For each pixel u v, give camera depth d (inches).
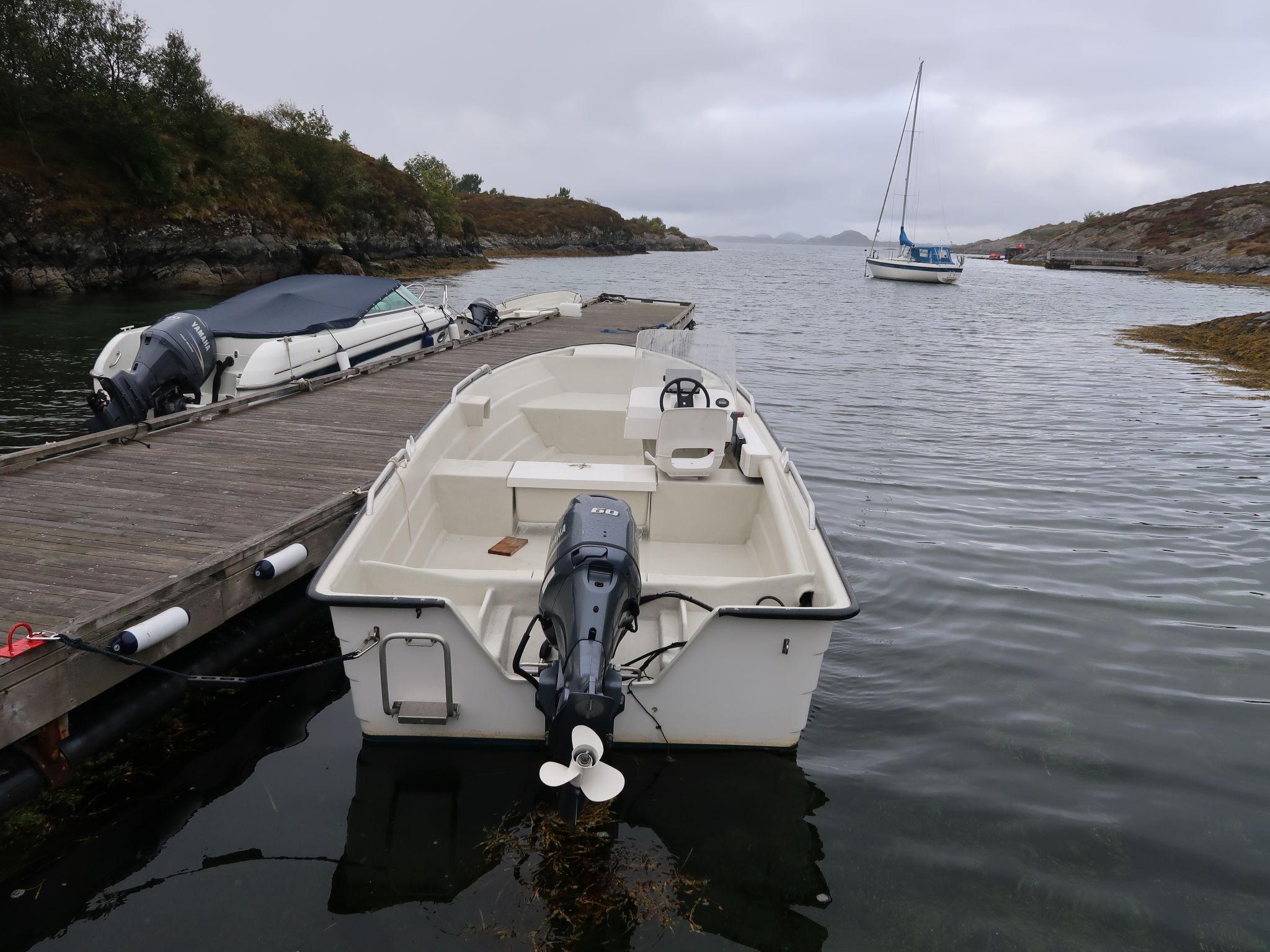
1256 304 1392.7
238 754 141.6
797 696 128.0
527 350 447.5
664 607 150.7
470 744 132.6
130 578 148.1
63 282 983.6
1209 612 206.1
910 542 250.8
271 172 1375.5
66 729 128.2
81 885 109.1
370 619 121.7
